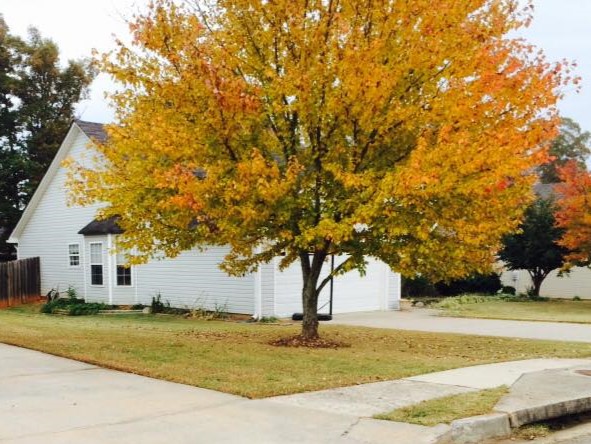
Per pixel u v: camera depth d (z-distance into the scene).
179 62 10.71
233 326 17.47
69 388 7.92
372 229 11.22
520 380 8.41
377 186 10.34
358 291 22.48
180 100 10.84
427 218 10.63
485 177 9.78
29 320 19.23
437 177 9.64
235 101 10.30
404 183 9.57
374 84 10.02
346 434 5.95
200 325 17.88
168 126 10.57
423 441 5.77
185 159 10.80
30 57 38.91
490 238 11.39
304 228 11.16
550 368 9.57
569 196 23.88
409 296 28.66
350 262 11.62
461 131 9.97
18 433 5.93
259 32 11.35
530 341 13.64
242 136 11.34
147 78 11.12
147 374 8.84
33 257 30.08
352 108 10.57
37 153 39.09
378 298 23.16
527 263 27.23
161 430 6.06
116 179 11.44
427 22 10.23
